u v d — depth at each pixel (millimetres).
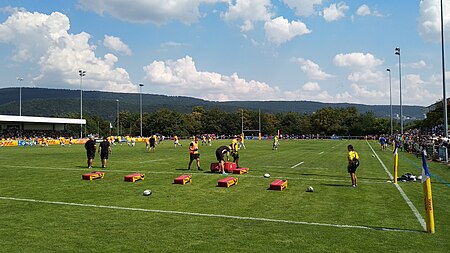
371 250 7836
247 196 13945
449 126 59250
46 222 10156
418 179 18469
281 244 8234
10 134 81250
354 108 137000
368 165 26375
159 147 53938
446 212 11336
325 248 7961
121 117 151250
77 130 133500
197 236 8844
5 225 9844
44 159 31562
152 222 10156
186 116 144375
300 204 12508
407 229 9445
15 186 16391
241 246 8102
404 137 50219
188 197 13742
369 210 11602
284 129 147000
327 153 39438
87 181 17859
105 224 9945
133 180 17656
